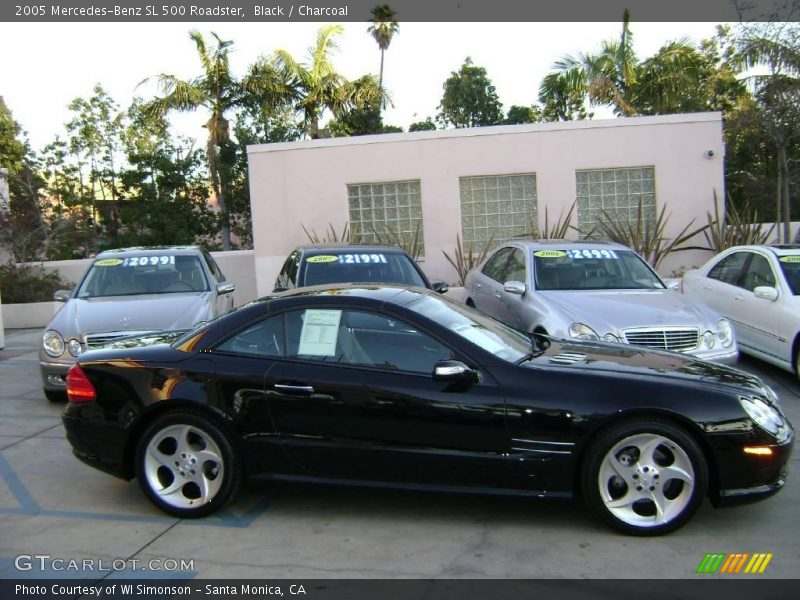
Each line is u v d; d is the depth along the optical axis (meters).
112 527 4.39
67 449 5.95
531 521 4.38
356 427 4.27
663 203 12.73
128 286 8.37
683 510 4.05
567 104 25.72
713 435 4.02
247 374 4.40
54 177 27.20
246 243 25.34
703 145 12.61
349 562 3.89
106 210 27.45
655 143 12.65
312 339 4.47
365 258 8.65
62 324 7.18
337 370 4.34
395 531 4.28
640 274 8.23
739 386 4.28
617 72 19.95
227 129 22.59
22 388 8.10
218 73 21.91
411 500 4.74
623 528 4.09
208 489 4.45
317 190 13.13
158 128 23.88
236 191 23.86
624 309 7.00
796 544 4.03
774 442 4.08
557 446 4.11
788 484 4.90
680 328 6.68
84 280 8.45
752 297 8.10
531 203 12.96
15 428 6.54
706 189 12.68
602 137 12.68
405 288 5.17
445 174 12.91
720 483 4.06
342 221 13.16
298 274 8.38
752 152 20.44
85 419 4.61
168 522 4.45
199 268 8.74
